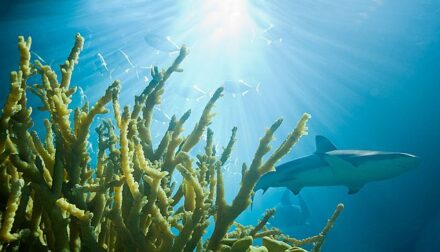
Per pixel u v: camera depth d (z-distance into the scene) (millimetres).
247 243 1931
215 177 2127
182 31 29516
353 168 6312
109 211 1693
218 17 27906
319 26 30109
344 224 24250
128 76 27234
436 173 22406
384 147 34156
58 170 1743
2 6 20031
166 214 1865
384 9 26984
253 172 1846
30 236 1730
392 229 22188
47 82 1883
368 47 30969
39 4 20656
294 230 24531
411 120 30859
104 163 2084
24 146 1732
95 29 24891
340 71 36000
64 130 1786
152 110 2203
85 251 1748
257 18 28844
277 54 35375
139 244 1691
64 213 1793
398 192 23031
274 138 1828
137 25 26328
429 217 21078
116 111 1720
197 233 1797
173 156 2146
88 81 26031
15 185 1447
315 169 6770
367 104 35438
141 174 1970
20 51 1820
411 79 30531
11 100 1710
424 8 26297
